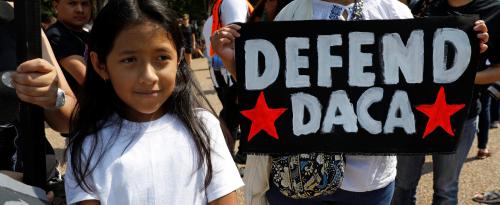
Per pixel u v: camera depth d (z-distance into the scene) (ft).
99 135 4.84
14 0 4.46
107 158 4.75
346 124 7.03
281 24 6.97
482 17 8.87
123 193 4.67
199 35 60.34
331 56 6.98
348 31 6.92
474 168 15.40
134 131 4.89
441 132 7.04
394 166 7.34
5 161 5.14
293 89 7.06
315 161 6.92
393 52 6.93
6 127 5.00
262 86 7.08
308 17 7.14
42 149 4.75
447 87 6.97
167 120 5.03
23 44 4.48
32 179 4.71
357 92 7.03
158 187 4.73
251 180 7.51
